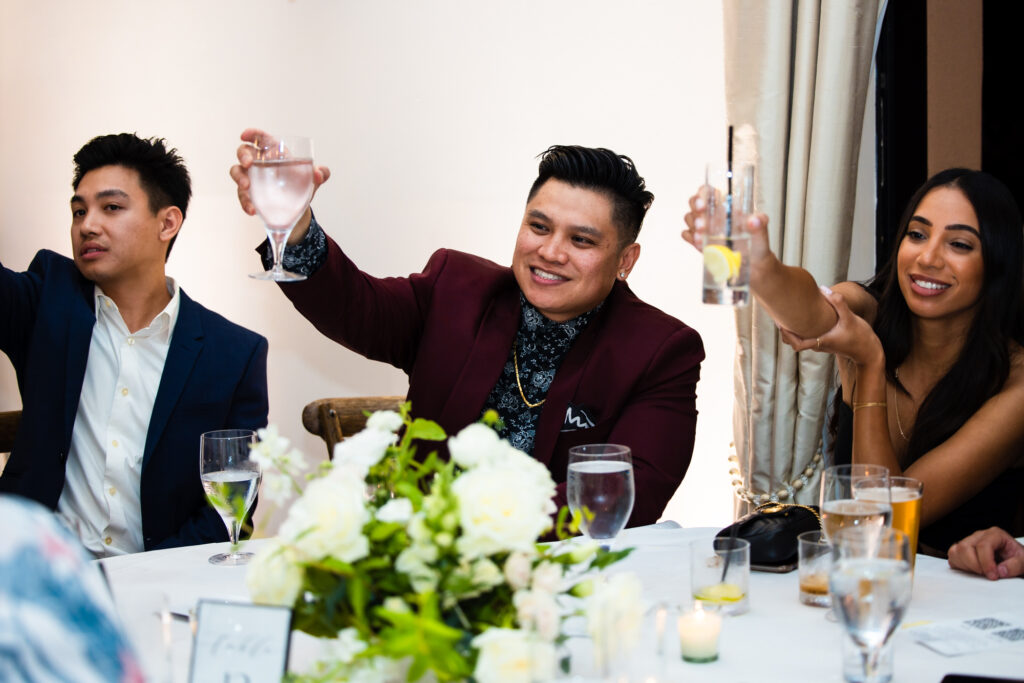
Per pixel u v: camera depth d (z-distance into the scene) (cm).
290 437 321
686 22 279
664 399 195
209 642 91
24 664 48
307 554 87
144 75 325
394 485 98
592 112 291
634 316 201
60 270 221
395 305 209
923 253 196
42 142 341
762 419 236
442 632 79
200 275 325
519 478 90
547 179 191
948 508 192
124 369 216
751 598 129
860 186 279
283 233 139
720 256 120
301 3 307
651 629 92
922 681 104
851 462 201
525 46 293
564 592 95
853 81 222
